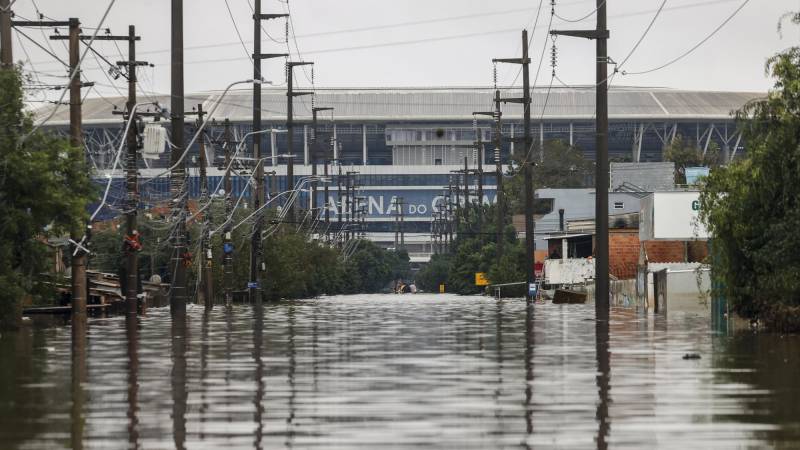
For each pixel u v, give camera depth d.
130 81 114.62
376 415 35.78
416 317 114.19
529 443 30.20
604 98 122.12
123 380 46.78
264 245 191.62
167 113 119.38
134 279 110.38
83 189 91.06
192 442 30.62
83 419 35.00
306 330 87.12
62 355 61.06
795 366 51.84
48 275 100.19
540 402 38.75
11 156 85.00
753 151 81.75
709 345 66.62
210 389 43.28
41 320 109.19
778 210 81.81
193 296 186.00
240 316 119.44
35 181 86.69
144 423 34.16
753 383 44.34
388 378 47.25
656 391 41.75
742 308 86.12
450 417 35.22
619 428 32.69
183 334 81.81
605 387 43.22
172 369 51.88
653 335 77.31
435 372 49.84
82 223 91.25
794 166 79.81
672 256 149.75
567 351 62.22
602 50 122.38
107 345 69.44
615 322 98.44
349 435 31.73
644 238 149.38
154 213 177.88
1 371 51.12
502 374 48.72
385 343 70.19
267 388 43.56
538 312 128.25
